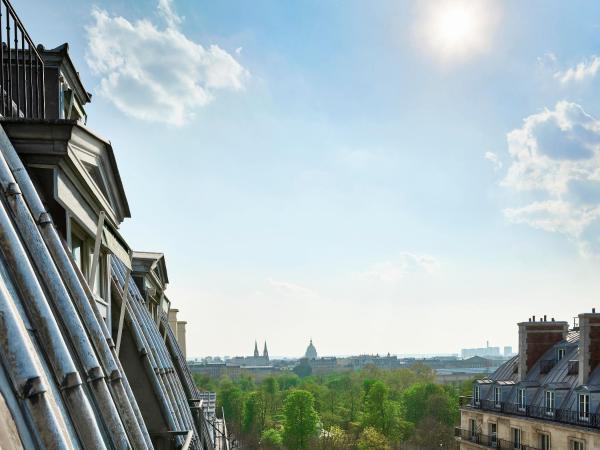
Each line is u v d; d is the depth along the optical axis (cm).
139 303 1205
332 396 13588
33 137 488
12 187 441
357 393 13862
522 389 3709
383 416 9069
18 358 324
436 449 8462
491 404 4034
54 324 391
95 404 432
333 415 11819
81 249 649
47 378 362
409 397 10650
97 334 497
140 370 903
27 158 490
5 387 311
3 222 401
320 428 10662
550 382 3534
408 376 17138
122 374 553
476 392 4309
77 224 588
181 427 1042
